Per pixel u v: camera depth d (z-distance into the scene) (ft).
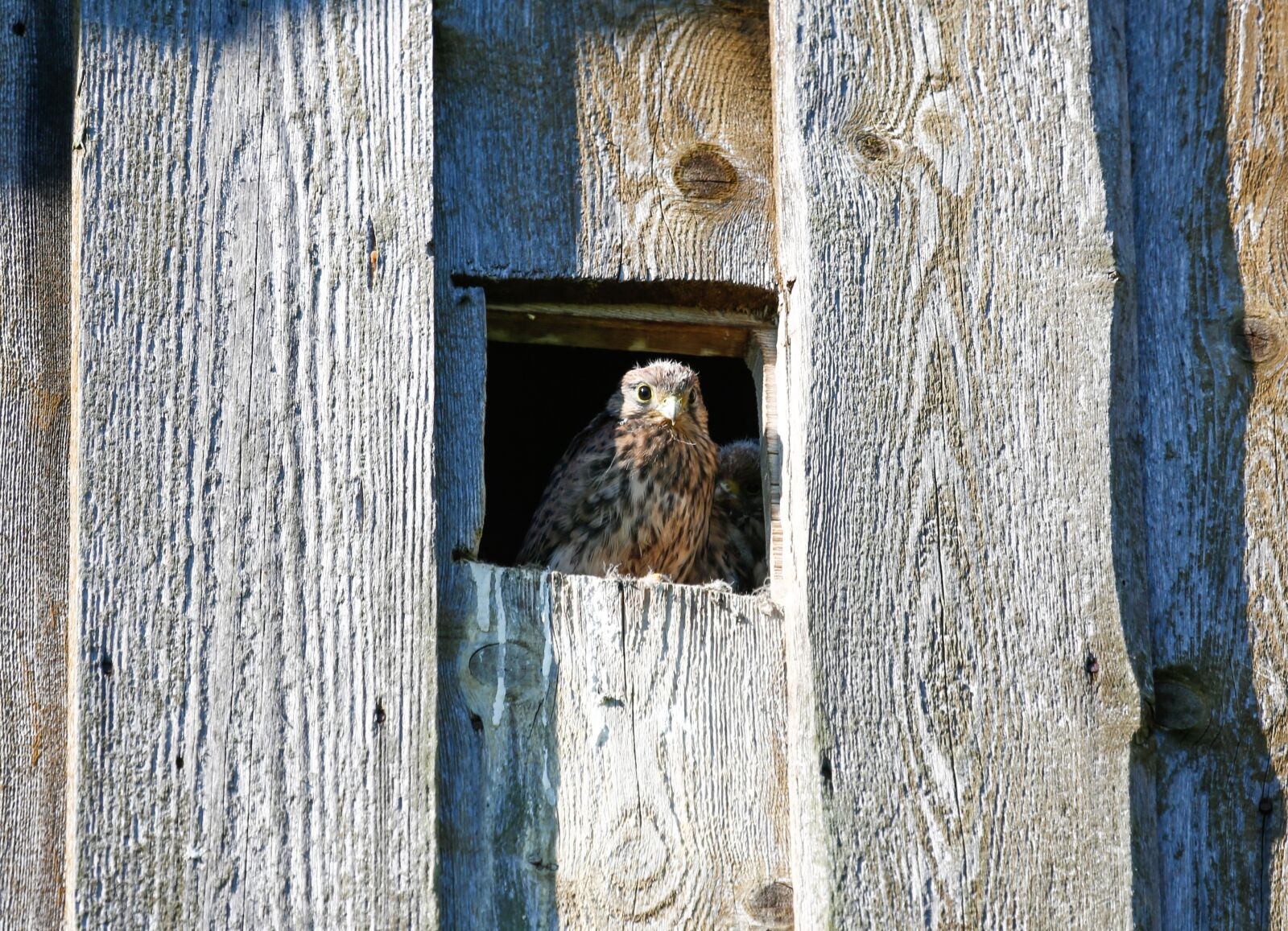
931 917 19.44
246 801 18.94
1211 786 21.52
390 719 19.36
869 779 19.80
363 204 21.01
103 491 19.63
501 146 22.75
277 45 21.42
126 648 19.21
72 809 18.66
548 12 23.36
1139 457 22.52
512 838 20.10
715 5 23.82
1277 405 22.70
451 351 21.75
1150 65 24.13
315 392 20.33
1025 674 20.35
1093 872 19.75
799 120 22.18
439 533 20.92
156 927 18.48
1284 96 23.85
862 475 20.86
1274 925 21.07
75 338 20.49
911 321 21.53
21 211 21.53
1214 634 21.97
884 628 20.35
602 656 20.83
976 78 22.63
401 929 18.75
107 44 21.07
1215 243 23.36
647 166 22.97
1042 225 22.08
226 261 20.59
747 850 20.38
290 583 19.66
